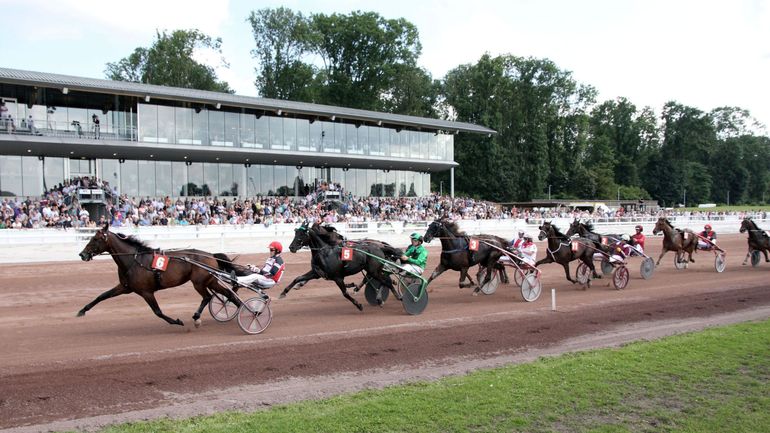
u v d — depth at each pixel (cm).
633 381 798
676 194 10112
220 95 3731
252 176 4156
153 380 812
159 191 3756
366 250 1341
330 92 6725
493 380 795
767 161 11500
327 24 6719
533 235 3850
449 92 7656
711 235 2273
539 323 1240
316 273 1321
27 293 1582
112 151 3428
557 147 8344
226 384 800
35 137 3017
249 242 2758
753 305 1490
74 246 2375
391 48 6856
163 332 1124
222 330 1146
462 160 7194
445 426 636
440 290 1728
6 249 2198
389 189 4909
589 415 677
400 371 871
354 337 1088
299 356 948
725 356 927
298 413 672
